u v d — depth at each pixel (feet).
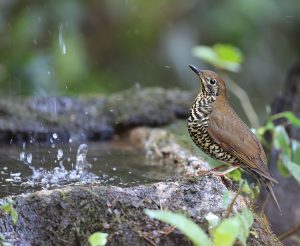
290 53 63.98
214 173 30.35
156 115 43.57
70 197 25.77
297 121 36.09
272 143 38.32
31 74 53.57
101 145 41.09
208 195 27.17
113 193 26.13
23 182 30.37
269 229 29.45
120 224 25.75
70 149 39.04
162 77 60.80
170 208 26.35
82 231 25.61
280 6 59.41
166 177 31.96
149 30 60.70
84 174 32.42
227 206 26.25
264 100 61.77
